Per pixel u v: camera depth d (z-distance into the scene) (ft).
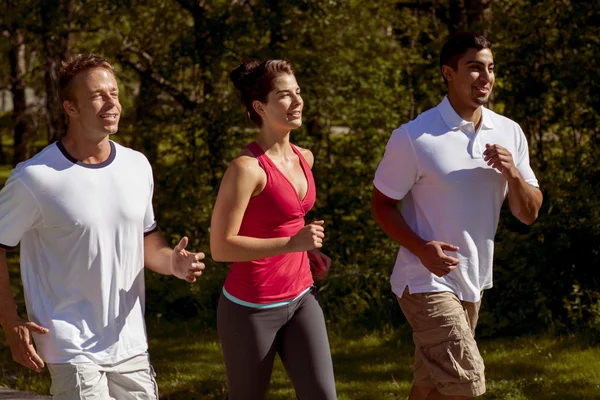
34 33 42.86
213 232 13.15
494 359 24.80
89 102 11.60
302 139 39.63
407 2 42.73
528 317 27.81
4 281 11.73
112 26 43.50
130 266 12.16
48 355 11.76
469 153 14.11
